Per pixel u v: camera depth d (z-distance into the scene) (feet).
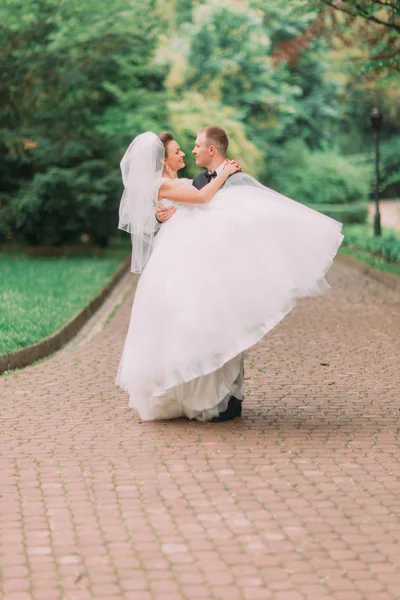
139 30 88.63
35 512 17.22
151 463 20.35
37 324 39.83
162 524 16.58
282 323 43.73
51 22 86.02
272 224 22.77
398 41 60.29
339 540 15.81
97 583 14.10
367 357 34.06
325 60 135.95
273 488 18.62
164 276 23.12
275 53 72.33
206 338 22.34
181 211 23.76
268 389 28.32
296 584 14.03
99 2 85.25
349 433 22.93
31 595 13.67
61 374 30.96
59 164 88.28
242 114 119.34
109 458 20.75
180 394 23.63
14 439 22.38
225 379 23.66
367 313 47.55
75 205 86.28
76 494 18.28
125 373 23.79
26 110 88.94
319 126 153.69
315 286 22.54
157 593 13.74
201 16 132.77
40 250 91.30
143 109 88.84
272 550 15.35
